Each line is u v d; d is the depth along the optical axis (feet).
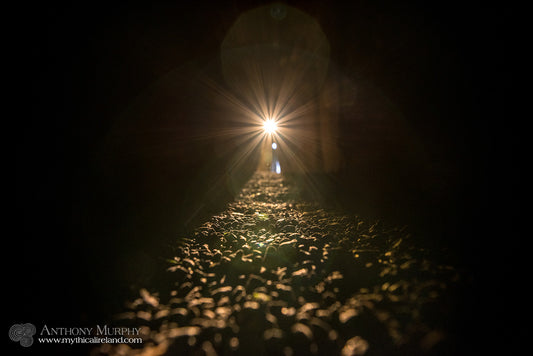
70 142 22.45
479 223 16.69
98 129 25.50
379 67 33.42
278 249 16.61
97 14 26.35
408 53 29.14
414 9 27.94
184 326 10.55
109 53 27.68
